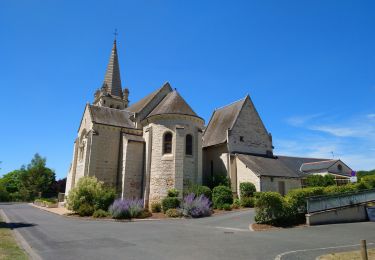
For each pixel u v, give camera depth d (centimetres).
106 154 3136
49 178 7238
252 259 947
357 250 1084
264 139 3809
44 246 1155
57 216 2512
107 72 5088
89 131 3162
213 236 1411
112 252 1048
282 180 3269
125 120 3453
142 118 3422
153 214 2475
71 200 2566
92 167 3016
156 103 3575
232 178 3350
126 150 3030
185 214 2330
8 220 2164
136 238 1352
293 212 1869
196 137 3036
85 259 939
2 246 1052
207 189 2778
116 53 5197
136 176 3020
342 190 2327
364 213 2105
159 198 2789
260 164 3378
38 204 4612
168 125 2975
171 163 2845
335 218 1947
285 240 1305
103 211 2355
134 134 3303
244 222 1944
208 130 4044
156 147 2956
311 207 1881
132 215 2289
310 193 2003
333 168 5453
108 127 3203
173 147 2895
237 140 3562
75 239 1323
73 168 3434
